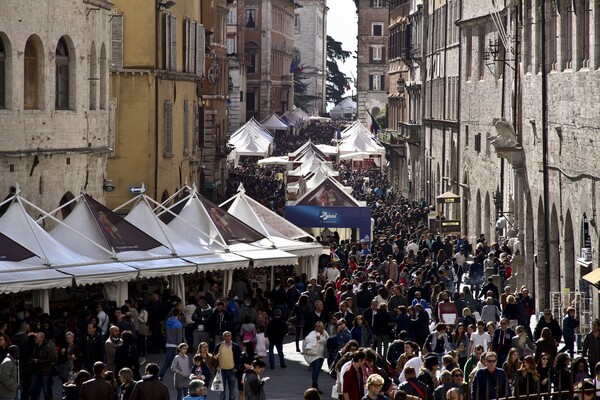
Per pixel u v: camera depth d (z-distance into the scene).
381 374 37.84
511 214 91.19
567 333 55.16
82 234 57.34
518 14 87.00
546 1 75.94
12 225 54.88
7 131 63.69
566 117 70.94
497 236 93.50
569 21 71.81
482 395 36.62
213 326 56.69
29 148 66.06
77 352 47.16
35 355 45.91
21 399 45.91
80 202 59.75
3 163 63.31
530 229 82.62
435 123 135.25
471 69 113.19
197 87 114.44
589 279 54.31
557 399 34.84
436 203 132.25
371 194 144.12
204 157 139.62
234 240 66.81
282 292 65.44
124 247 58.78
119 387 44.44
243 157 197.25
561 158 72.31
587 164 65.94
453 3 124.50
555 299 71.19
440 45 134.75
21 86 65.06
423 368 39.28
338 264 76.00
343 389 37.22
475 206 109.06
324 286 66.94
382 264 74.56
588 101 65.81
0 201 63.16
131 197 94.44
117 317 53.12
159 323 59.25
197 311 58.06
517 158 85.00
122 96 94.19
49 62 68.19
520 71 87.25
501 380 36.72
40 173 67.25
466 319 53.84
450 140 124.31
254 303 58.69
